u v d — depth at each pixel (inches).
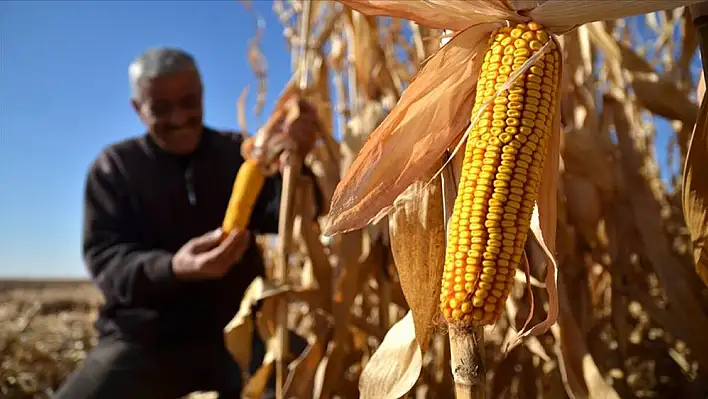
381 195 21.6
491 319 16.6
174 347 45.3
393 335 24.5
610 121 42.3
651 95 40.0
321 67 50.4
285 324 37.6
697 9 23.5
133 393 41.4
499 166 17.3
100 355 43.5
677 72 46.4
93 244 46.6
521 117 17.7
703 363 34.6
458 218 17.4
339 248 38.6
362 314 48.0
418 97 21.2
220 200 49.3
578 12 19.0
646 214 37.8
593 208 38.5
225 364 47.4
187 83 46.0
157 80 45.1
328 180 43.1
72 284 257.1
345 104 57.2
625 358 38.5
